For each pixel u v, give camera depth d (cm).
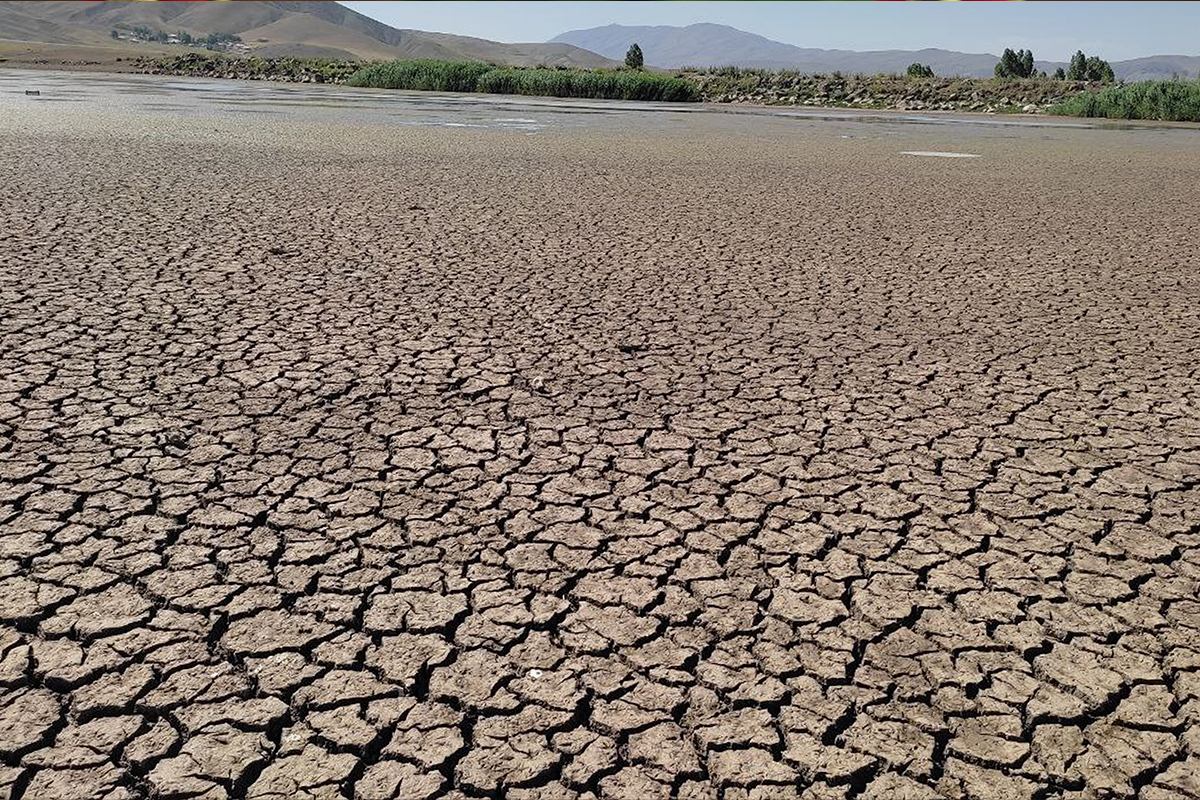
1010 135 2042
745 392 401
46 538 265
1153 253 725
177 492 295
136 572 250
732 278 601
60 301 486
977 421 377
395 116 1959
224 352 423
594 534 280
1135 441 362
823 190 1034
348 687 210
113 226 678
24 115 1578
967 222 846
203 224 702
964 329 504
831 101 3416
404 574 255
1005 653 230
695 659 223
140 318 465
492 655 222
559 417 368
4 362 396
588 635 231
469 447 337
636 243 701
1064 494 316
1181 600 256
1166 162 1469
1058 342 485
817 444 350
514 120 1997
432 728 198
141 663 215
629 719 203
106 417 348
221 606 237
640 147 1471
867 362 445
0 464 308
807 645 230
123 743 191
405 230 715
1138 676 223
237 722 198
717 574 260
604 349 451
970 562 271
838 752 195
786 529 287
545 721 201
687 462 331
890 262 664
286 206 796
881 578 261
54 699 203
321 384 391
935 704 211
